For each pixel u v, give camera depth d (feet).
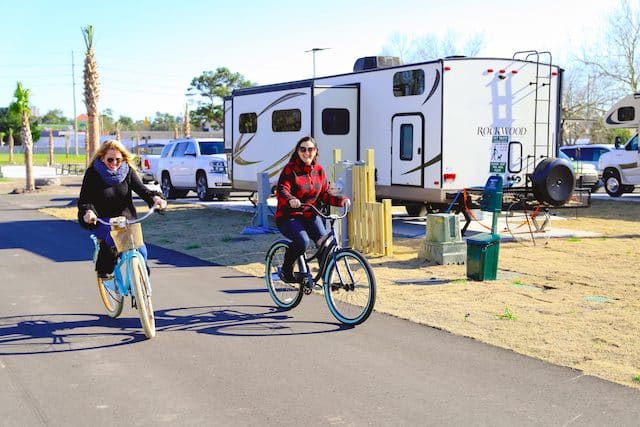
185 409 14.73
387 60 47.06
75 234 44.09
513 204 38.22
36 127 274.57
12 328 21.33
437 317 22.08
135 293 19.69
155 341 19.81
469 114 39.96
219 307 23.91
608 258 32.76
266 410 14.61
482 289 26.21
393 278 28.55
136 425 13.93
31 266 32.37
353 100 45.80
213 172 66.08
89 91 72.38
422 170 41.06
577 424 13.75
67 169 144.66
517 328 20.71
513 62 40.60
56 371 17.25
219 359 18.07
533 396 15.25
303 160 21.85
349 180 35.42
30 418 14.33
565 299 24.47
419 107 41.06
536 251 34.91
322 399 15.19
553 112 42.06
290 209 22.02
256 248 37.14
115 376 16.83
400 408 14.64
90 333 20.74
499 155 40.60
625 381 16.16
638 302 23.93
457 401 14.99
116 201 20.72
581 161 81.61
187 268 31.60
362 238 34.86
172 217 53.83
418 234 41.88
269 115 50.21
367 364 17.52
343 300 22.22
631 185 70.79
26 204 68.18
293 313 22.97
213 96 194.29
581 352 18.34
